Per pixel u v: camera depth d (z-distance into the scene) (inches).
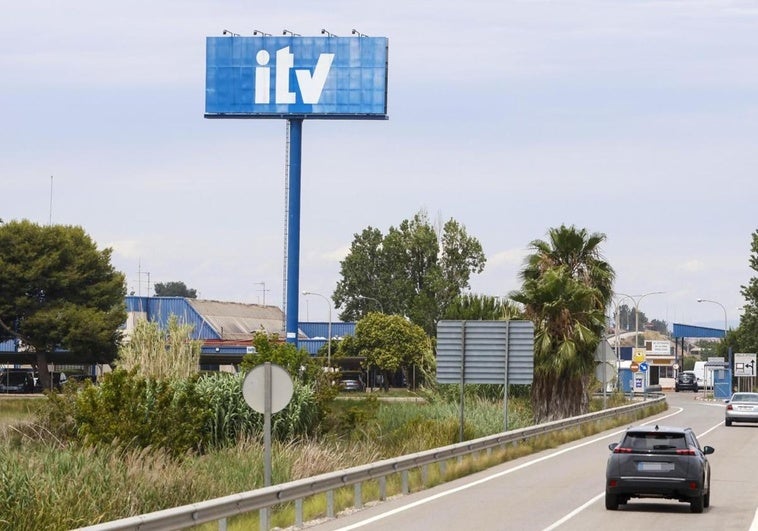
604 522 1331.2
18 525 1119.6
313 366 2532.0
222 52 5753.0
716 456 2409.0
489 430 2741.1
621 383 6136.8
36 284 6638.8
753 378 7224.4
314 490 1298.0
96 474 1341.0
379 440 2475.4
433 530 1232.2
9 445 1843.0
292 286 5383.9
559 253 3580.2
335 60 5684.1
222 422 2239.2
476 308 3927.2
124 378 2090.3
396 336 7288.4
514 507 1480.1
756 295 6766.7
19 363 7381.9
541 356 3260.3
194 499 1395.2
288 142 5669.3
